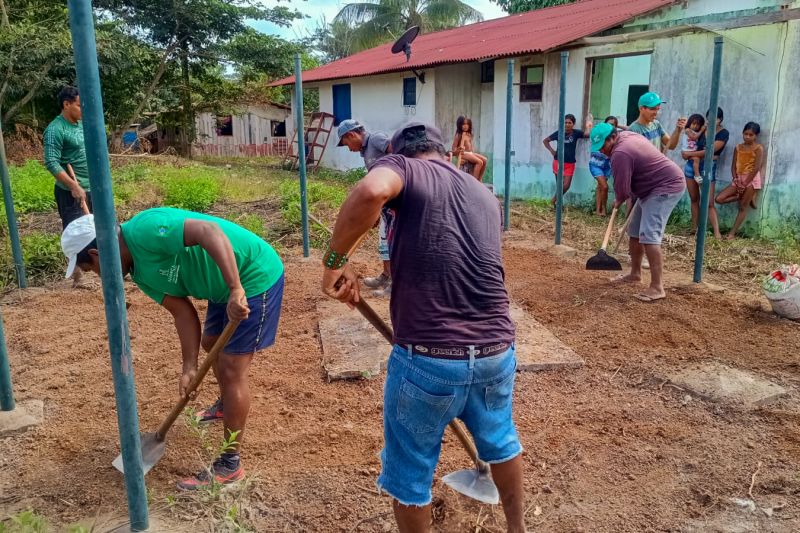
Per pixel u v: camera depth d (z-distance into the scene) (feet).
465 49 49.42
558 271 23.29
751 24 26.32
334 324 17.65
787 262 24.30
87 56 7.54
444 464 11.35
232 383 10.37
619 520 9.97
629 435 12.29
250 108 87.81
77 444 12.02
